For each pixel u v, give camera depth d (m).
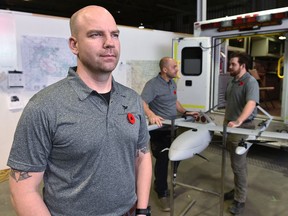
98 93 1.01
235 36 4.00
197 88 4.41
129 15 10.38
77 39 1.00
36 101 0.92
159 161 2.74
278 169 3.75
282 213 2.64
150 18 10.83
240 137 2.36
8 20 3.39
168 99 2.75
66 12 9.75
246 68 2.72
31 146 0.90
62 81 1.01
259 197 2.97
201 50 4.30
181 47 4.43
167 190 2.81
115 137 1.01
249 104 2.46
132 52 4.70
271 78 7.35
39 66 3.72
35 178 0.93
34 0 8.01
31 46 3.62
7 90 3.52
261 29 3.64
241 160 2.48
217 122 3.96
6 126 3.57
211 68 4.35
